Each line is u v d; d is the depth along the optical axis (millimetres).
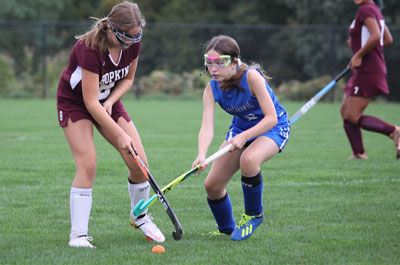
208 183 14070
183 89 74375
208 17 107188
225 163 14047
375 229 14688
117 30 12773
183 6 108375
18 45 77812
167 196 19062
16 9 99562
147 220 14125
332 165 25141
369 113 54000
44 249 12930
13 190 19688
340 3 80500
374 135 37594
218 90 14148
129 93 74000
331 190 19891
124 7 12805
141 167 13125
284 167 24594
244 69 13688
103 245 13383
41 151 29156
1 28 77125
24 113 53156
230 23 106875
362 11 25828
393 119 48125
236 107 14094
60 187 20266
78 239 13289
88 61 13000
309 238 13883
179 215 16609
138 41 13211
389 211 16797
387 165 25141
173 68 75062
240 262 11836
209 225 15477
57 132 38406
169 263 11789
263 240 13734
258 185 13531
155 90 74312
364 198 18641
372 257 12219
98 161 26047
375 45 25391
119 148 14055
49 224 15422
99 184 20922
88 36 13156
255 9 102375
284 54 74312
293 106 63062
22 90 73938
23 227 15102
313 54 73938
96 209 17234
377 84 25969
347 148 31000
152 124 44219
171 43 74812
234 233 13930
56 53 83750
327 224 15297
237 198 18828
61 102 13844
